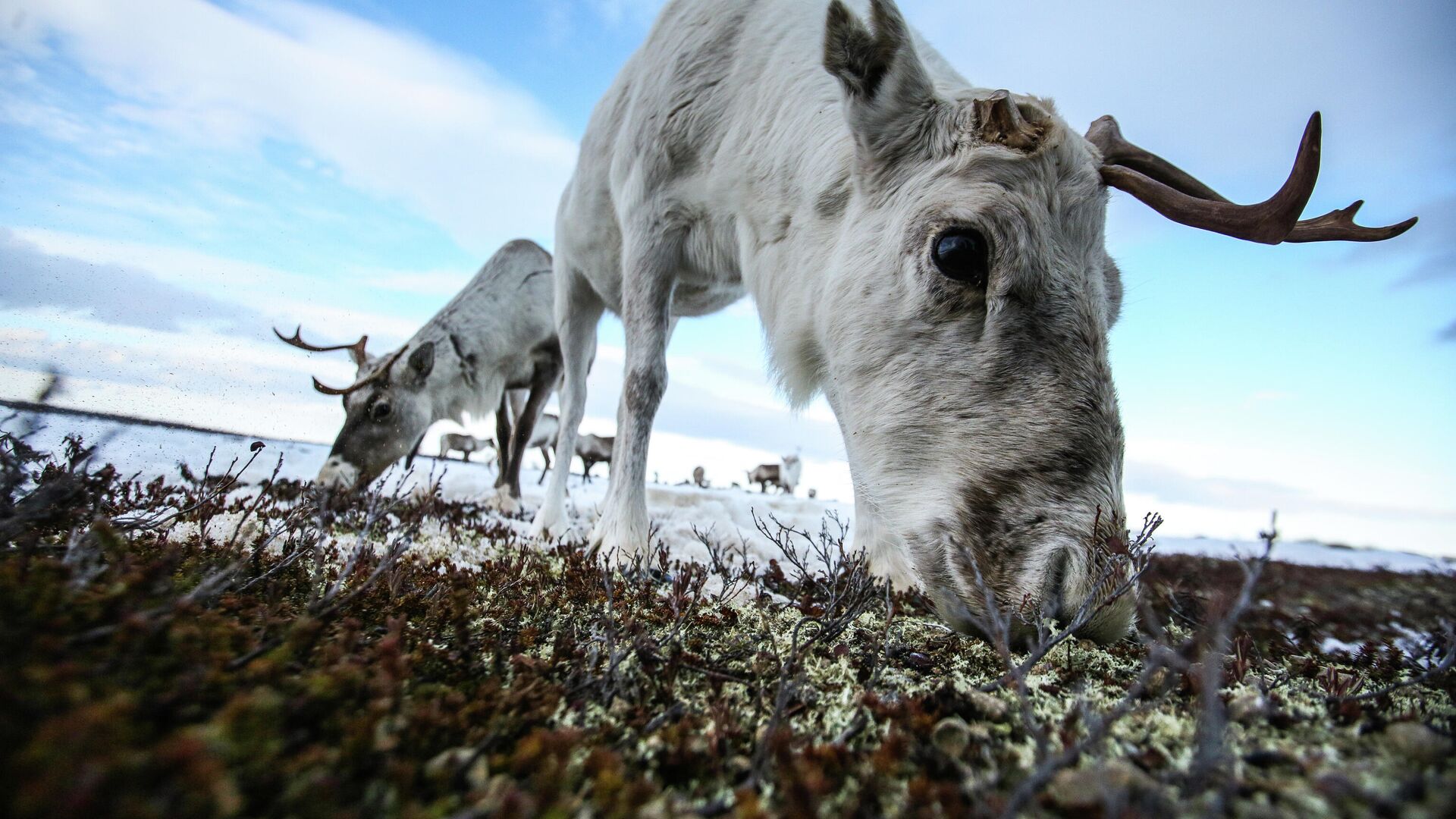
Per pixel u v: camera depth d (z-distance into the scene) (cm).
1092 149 62
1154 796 27
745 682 44
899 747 32
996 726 38
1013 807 23
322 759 23
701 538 78
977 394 54
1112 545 47
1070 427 51
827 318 67
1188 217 53
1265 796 29
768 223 79
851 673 47
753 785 30
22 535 43
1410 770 32
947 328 57
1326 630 82
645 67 96
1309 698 45
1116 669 52
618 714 38
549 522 122
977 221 55
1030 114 59
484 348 176
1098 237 57
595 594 62
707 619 57
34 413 56
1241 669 49
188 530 72
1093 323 54
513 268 184
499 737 31
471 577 66
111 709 19
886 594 64
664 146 90
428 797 24
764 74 82
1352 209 57
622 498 89
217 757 21
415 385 164
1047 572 47
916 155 62
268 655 33
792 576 97
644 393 91
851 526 152
